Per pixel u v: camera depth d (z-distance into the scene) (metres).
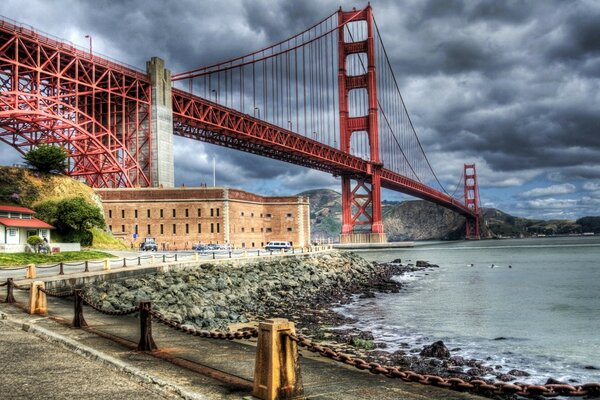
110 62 88.88
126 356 11.61
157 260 48.34
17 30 74.31
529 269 75.81
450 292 47.66
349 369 11.05
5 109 74.31
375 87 168.12
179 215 86.06
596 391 6.04
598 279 58.72
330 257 71.06
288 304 38.53
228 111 111.88
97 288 31.31
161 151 94.31
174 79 109.81
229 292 38.84
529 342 25.23
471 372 19.16
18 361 11.02
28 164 77.62
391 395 8.63
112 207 85.06
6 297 21.91
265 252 69.88
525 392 6.34
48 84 79.62
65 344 12.50
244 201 93.06
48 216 66.00
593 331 27.94
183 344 13.63
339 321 31.16
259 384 8.03
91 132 92.00
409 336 26.67
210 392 8.49
